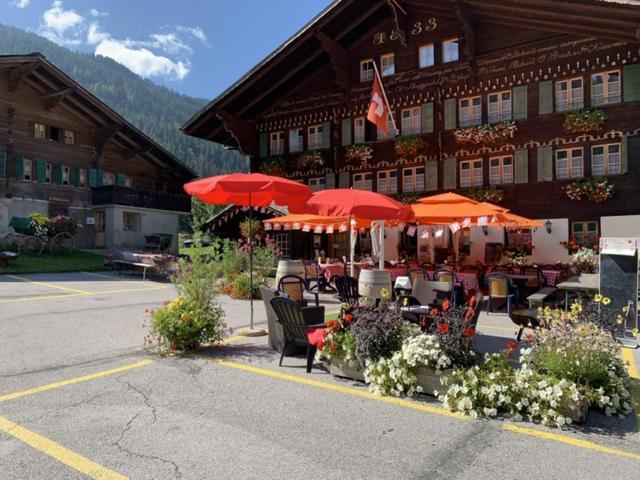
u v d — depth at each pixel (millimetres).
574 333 4496
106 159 29375
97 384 4922
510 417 4164
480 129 17484
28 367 5520
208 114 22141
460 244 17859
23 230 22234
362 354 4977
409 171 19484
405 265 13336
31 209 25031
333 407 4359
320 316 6434
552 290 9586
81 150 27781
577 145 16062
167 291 13477
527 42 17031
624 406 4281
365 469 3217
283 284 8414
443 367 4570
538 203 16562
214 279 6859
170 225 30688
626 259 7266
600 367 4301
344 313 5633
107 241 27188
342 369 5238
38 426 3861
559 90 16562
